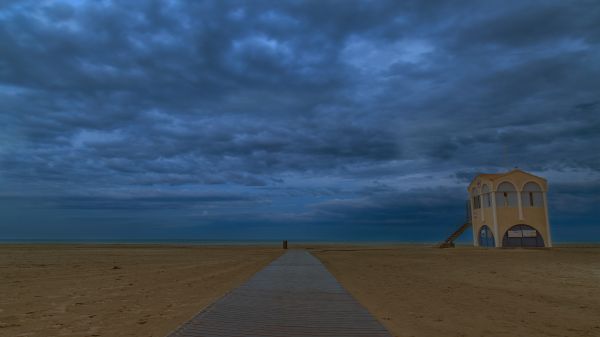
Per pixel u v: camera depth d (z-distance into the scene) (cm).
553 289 1449
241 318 788
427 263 2588
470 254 3525
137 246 5494
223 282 1541
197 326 726
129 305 1057
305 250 4291
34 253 3494
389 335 675
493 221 4388
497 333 802
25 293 1264
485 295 1295
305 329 708
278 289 1177
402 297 1234
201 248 4900
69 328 802
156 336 738
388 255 3394
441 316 954
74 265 2303
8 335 749
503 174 4456
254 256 3219
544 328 848
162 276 1755
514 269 2203
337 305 919
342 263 2523
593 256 3250
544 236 4319
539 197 4384
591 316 972
